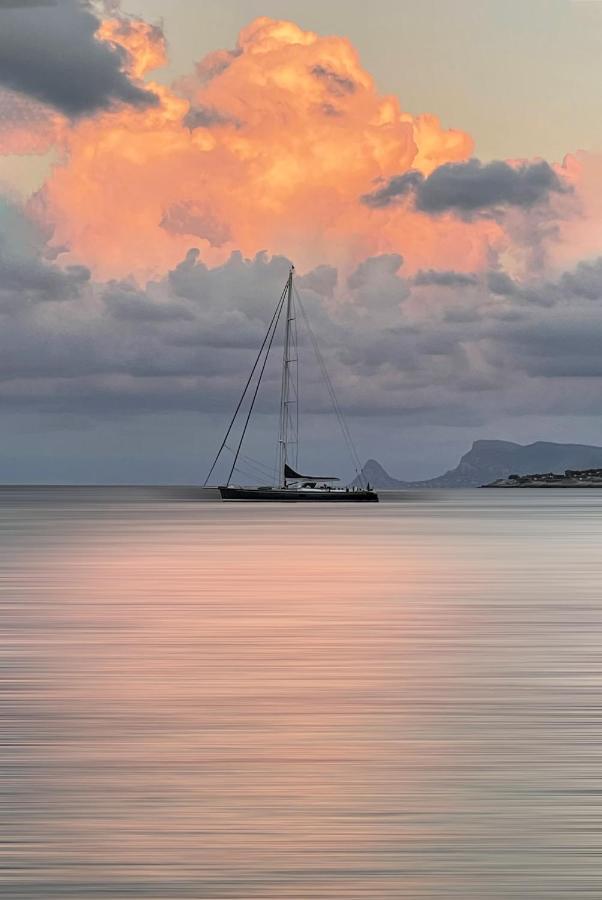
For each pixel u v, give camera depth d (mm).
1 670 24188
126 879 11492
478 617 34094
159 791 14648
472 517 146125
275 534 96438
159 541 84188
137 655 26406
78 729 18344
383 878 11547
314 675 23594
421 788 14820
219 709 19953
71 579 48625
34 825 13211
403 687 22172
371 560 62000
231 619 33500
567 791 14695
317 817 13539
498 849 12430
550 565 58031
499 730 18344
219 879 11500
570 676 23500
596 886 11336
